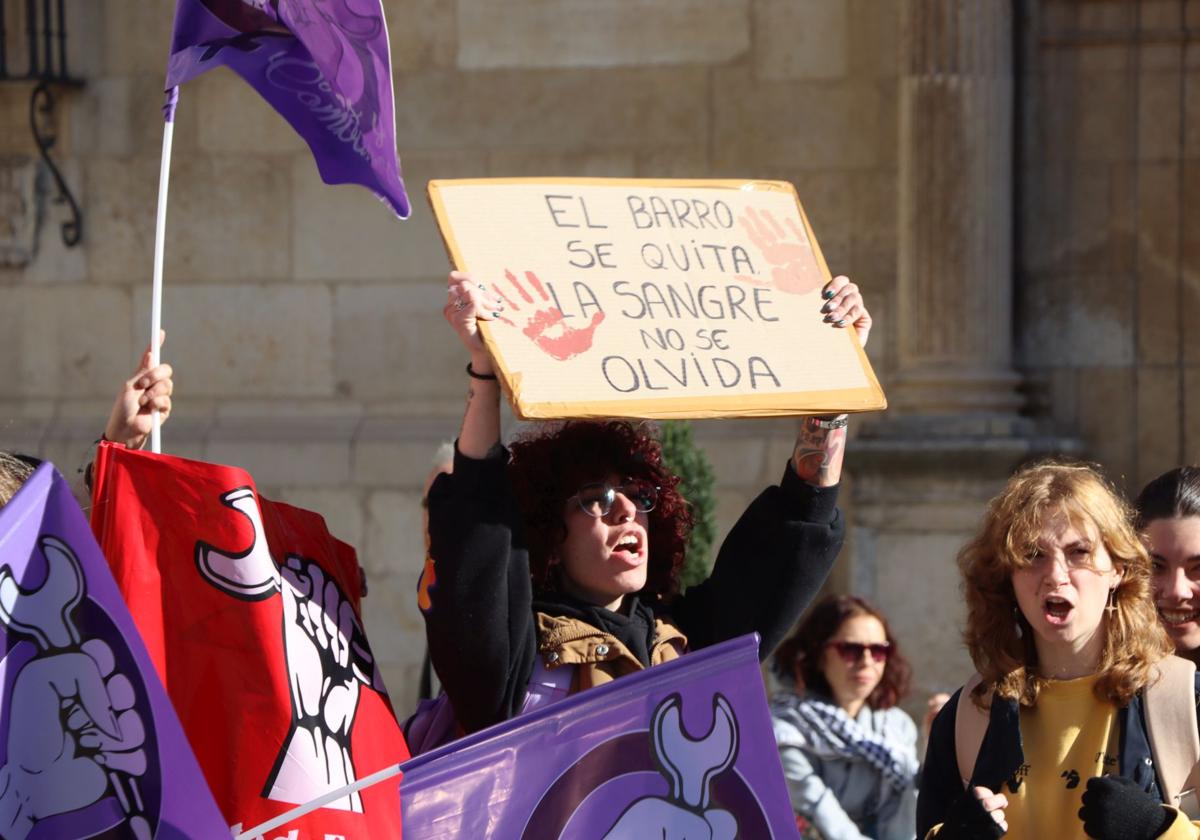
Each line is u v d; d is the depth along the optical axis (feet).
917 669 65.26
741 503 68.39
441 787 24.35
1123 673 27.37
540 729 24.79
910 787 42.96
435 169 70.18
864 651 43.42
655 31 69.26
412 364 70.28
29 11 69.51
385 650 69.36
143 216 70.64
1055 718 27.86
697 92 69.15
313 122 28.68
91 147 70.59
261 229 70.54
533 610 27.66
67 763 21.65
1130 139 67.51
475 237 26.13
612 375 25.52
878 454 65.16
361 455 69.26
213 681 24.52
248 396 70.69
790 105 68.80
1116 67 67.46
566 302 25.99
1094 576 27.58
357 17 27.53
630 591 27.96
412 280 70.18
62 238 70.74
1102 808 25.93
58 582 21.79
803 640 44.04
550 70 69.72
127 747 21.84
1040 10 67.77
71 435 69.72
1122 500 30.91
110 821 21.71
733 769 25.46
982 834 26.22
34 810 21.50
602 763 25.03
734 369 26.37
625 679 25.25
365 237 70.38
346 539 69.46
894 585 65.46
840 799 42.68
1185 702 27.40
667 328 26.35
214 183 70.59
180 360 70.79
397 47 70.28
